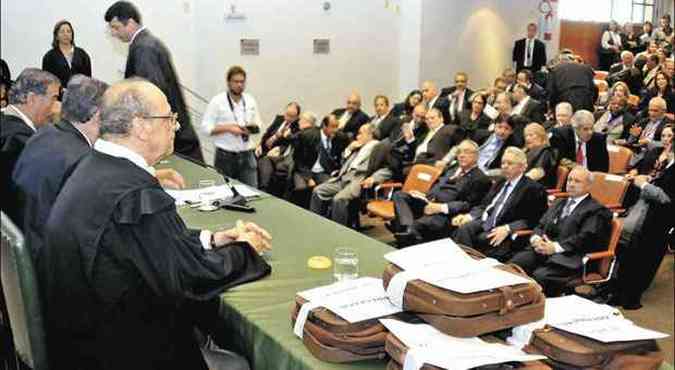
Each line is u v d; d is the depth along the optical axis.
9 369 2.02
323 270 2.21
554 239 3.73
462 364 1.30
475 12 8.77
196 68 7.00
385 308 1.61
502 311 1.44
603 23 8.29
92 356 1.68
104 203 1.63
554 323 1.49
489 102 6.83
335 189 5.50
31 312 1.58
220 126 5.20
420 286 1.50
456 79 7.39
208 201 3.12
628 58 7.17
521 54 8.52
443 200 4.55
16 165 2.40
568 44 8.63
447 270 1.57
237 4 7.11
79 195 1.66
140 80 1.83
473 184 4.48
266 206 3.13
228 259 2.02
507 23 9.02
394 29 8.45
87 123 2.39
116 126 1.71
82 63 5.80
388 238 5.38
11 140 2.78
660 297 4.07
